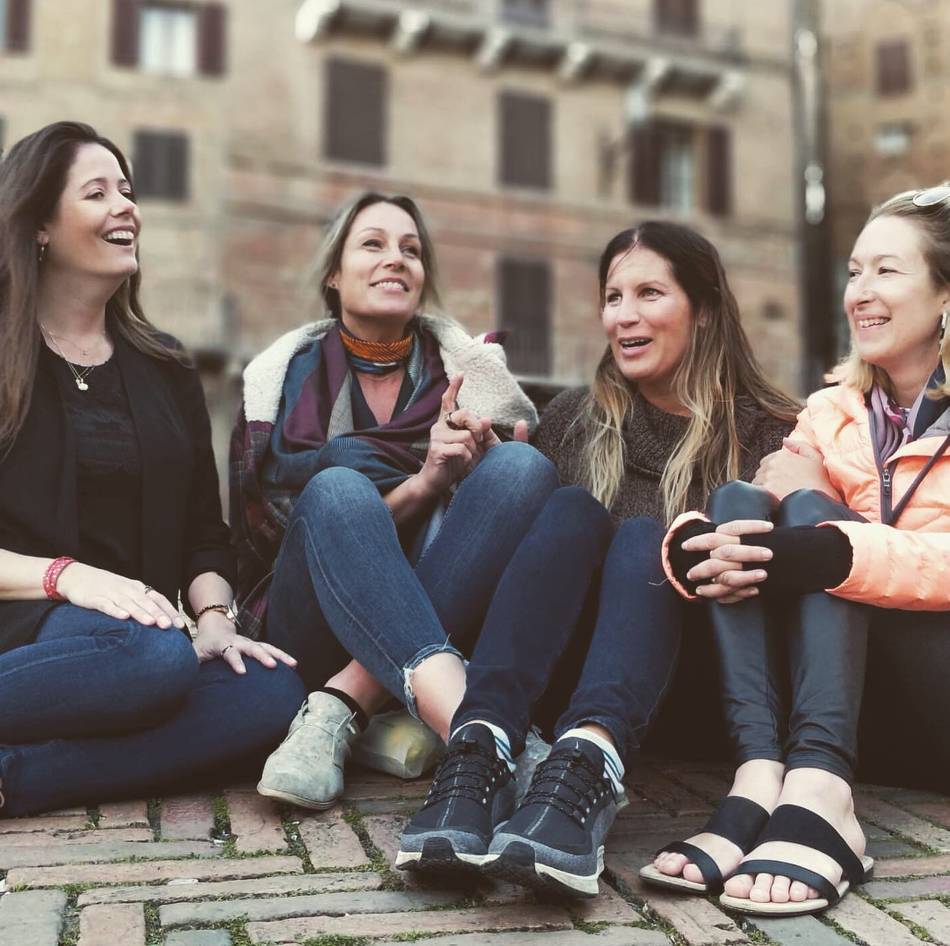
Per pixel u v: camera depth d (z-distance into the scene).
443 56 18.66
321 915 1.46
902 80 20.69
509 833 1.48
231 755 1.98
